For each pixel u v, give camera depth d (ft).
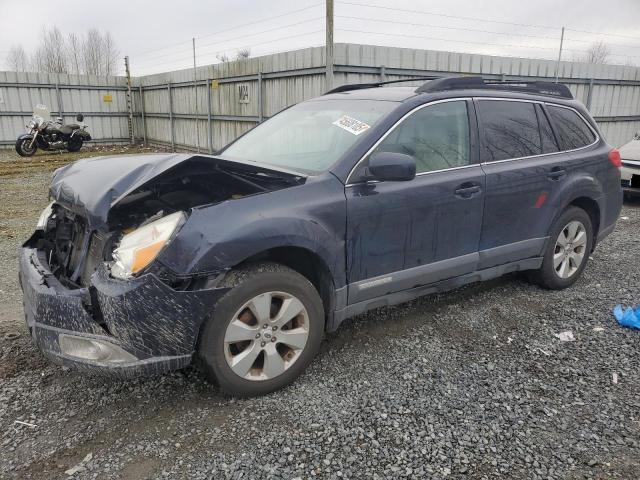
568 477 7.74
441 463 8.00
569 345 11.93
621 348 11.76
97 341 8.50
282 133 13.03
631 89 54.85
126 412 9.30
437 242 11.79
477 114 12.79
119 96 71.77
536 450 8.32
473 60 43.78
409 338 12.21
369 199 10.50
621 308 13.75
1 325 12.93
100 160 11.18
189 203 10.66
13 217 26.89
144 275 8.37
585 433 8.74
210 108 54.90
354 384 10.19
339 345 11.82
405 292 11.62
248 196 9.44
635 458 8.14
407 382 10.28
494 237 12.97
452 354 11.46
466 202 12.06
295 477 7.69
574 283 15.90
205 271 8.66
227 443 8.46
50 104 66.74
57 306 8.80
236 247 8.84
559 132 14.75
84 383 10.21
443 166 11.91
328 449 8.30
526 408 9.43
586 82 51.11
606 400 9.72
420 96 11.93
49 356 8.98
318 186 10.06
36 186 37.40
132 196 9.84
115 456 8.16
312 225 9.69
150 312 8.43
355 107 12.39
